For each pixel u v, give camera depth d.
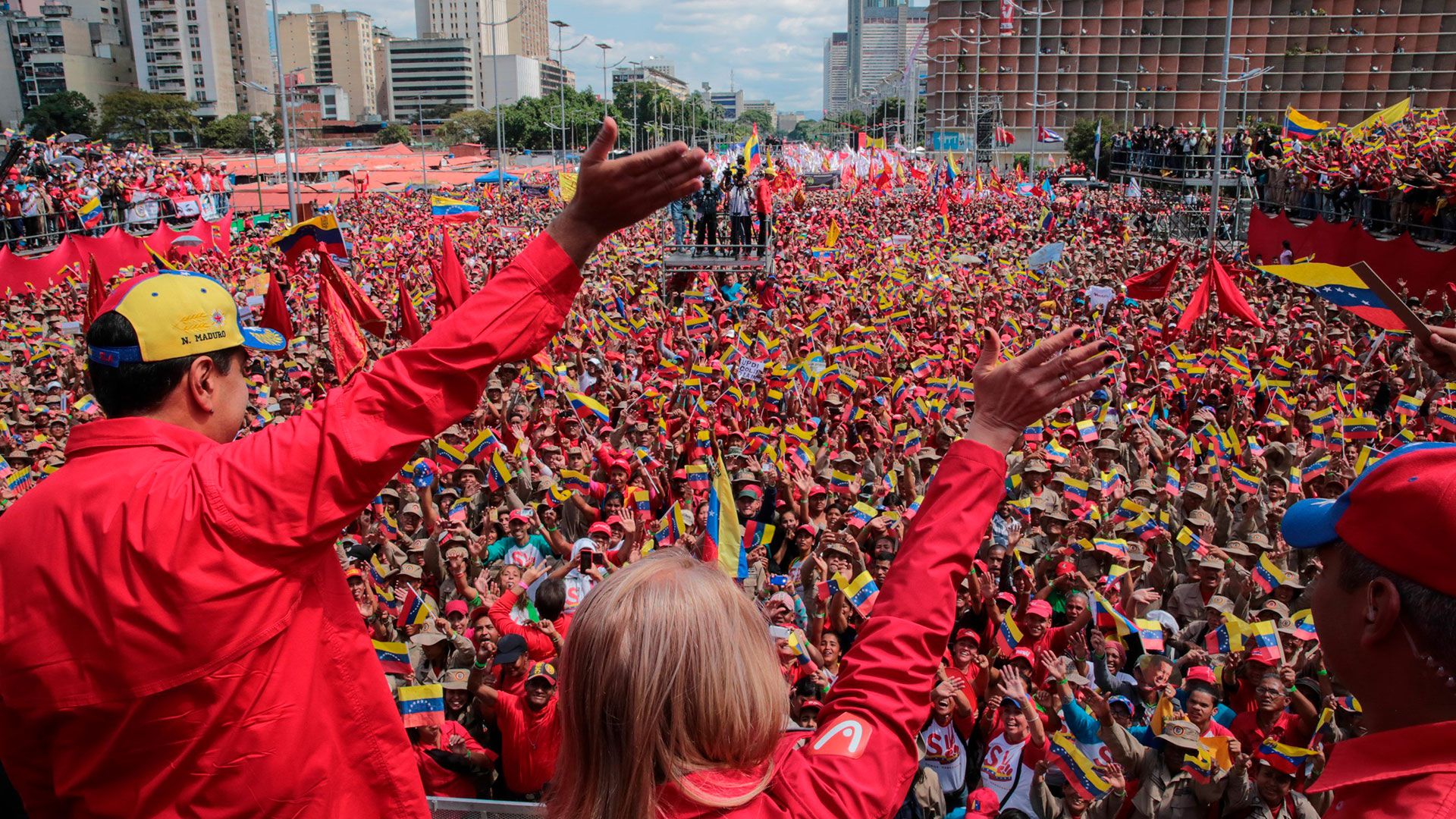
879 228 48.91
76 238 30.45
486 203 66.94
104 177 37.88
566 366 18.25
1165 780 6.01
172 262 31.58
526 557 9.41
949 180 58.59
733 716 1.58
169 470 1.79
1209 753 5.87
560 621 7.39
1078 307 23.36
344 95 156.25
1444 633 1.51
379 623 7.58
